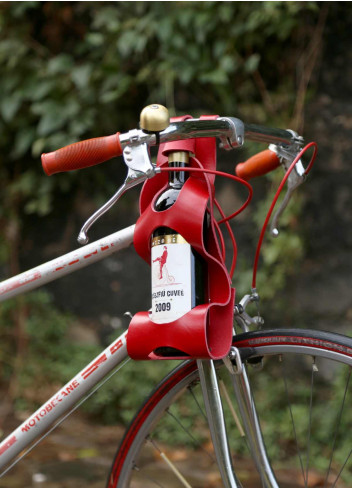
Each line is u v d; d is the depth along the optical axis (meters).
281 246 2.57
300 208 2.59
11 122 3.17
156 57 2.92
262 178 2.71
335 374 2.49
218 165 2.80
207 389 1.07
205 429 2.60
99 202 3.08
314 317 2.57
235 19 2.69
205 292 1.01
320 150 2.60
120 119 3.03
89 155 0.98
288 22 2.58
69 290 3.13
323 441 2.38
